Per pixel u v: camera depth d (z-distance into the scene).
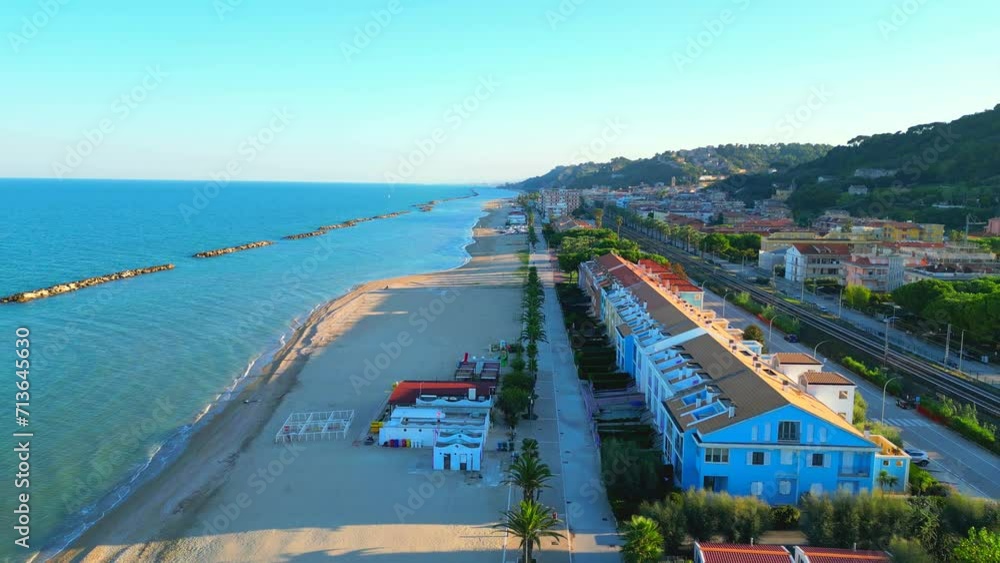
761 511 56.62
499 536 60.88
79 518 66.00
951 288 131.62
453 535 61.19
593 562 56.06
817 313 150.75
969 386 99.38
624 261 165.00
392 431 81.75
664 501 61.09
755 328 122.31
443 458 75.06
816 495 58.12
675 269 194.25
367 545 59.75
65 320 144.62
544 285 199.25
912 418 88.12
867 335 129.38
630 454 69.31
